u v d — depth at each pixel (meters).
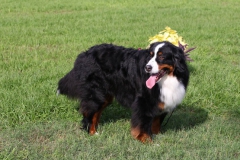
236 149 3.79
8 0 12.68
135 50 3.89
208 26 8.62
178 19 9.68
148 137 3.87
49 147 3.79
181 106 4.57
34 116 4.22
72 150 3.71
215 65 5.71
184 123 4.25
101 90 3.96
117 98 3.98
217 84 4.98
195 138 3.93
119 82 3.90
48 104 4.36
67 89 4.09
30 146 3.79
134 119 3.84
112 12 10.72
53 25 8.62
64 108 4.34
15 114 4.21
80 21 9.13
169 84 3.74
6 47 6.42
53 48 6.56
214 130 4.12
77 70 4.00
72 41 7.00
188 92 4.71
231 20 9.61
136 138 3.87
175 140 3.92
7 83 4.85
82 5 11.95
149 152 3.69
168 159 3.65
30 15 10.10
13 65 5.54
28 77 5.04
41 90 4.66
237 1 13.55
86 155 3.66
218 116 4.45
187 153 3.71
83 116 4.05
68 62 5.75
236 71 5.55
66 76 4.10
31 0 12.87
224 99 4.66
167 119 4.31
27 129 4.02
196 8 11.73
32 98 4.42
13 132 3.98
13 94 4.52
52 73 5.17
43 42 6.92
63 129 4.05
